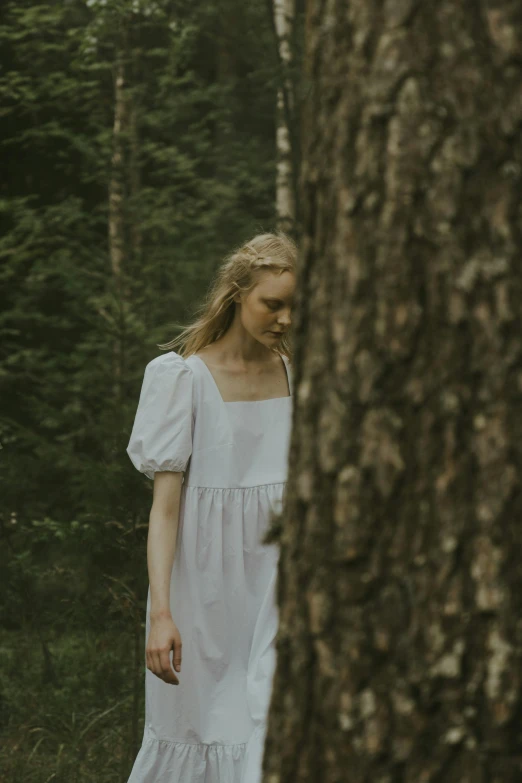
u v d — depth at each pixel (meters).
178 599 2.44
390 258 1.17
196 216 7.23
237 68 7.88
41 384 6.62
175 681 2.32
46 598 3.92
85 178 6.99
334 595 1.21
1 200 6.81
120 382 5.62
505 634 1.13
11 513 4.36
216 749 2.41
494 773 1.13
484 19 1.14
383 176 1.17
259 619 2.45
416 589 1.16
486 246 1.14
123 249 6.62
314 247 1.26
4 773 3.46
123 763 3.40
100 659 3.88
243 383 2.53
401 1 1.17
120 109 6.94
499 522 1.13
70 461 4.73
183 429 2.43
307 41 1.30
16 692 3.90
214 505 2.46
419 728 1.16
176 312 6.35
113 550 3.51
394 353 1.17
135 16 6.93
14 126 7.46
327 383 1.22
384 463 1.17
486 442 1.14
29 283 6.93
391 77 1.17
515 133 1.14
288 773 1.24
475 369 1.14
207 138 7.73
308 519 1.24
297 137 5.79
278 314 2.42
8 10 7.10
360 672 1.19
